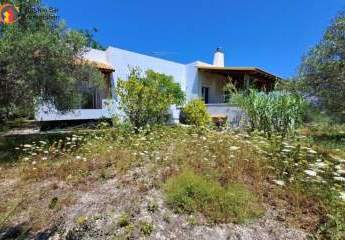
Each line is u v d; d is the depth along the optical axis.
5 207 3.97
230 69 16.91
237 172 4.41
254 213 3.42
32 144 7.77
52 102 8.97
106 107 13.72
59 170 5.27
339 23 8.91
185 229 3.17
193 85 19.00
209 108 16.38
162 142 6.83
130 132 8.67
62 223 3.48
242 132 7.85
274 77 18.20
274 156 5.10
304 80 9.81
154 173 4.61
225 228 3.19
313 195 3.80
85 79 9.61
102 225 3.27
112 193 4.09
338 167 4.30
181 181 3.90
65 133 10.12
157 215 3.40
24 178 5.07
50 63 7.64
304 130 10.12
